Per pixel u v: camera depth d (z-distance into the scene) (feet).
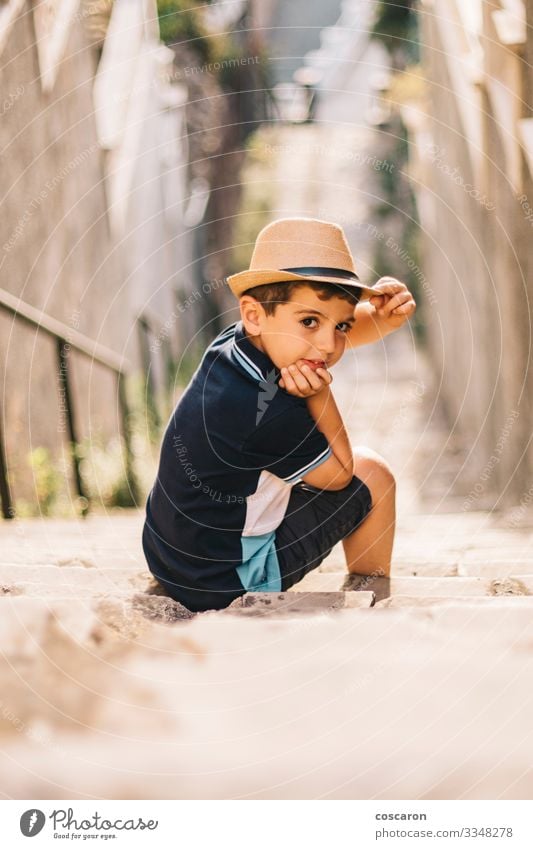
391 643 4.52
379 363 40.57
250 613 6.46
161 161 35.40
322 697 3.77
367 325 7.98
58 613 4.90
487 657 4.24
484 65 19.53
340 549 10.53
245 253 45.68
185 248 41.81
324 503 7.43
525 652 4.29
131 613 5.21
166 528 7.41
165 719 3.52
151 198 32.71
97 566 8.91
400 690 3.83
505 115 17.67
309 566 7.53
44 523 12.74
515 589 7.82
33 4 18.47
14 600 4.99
